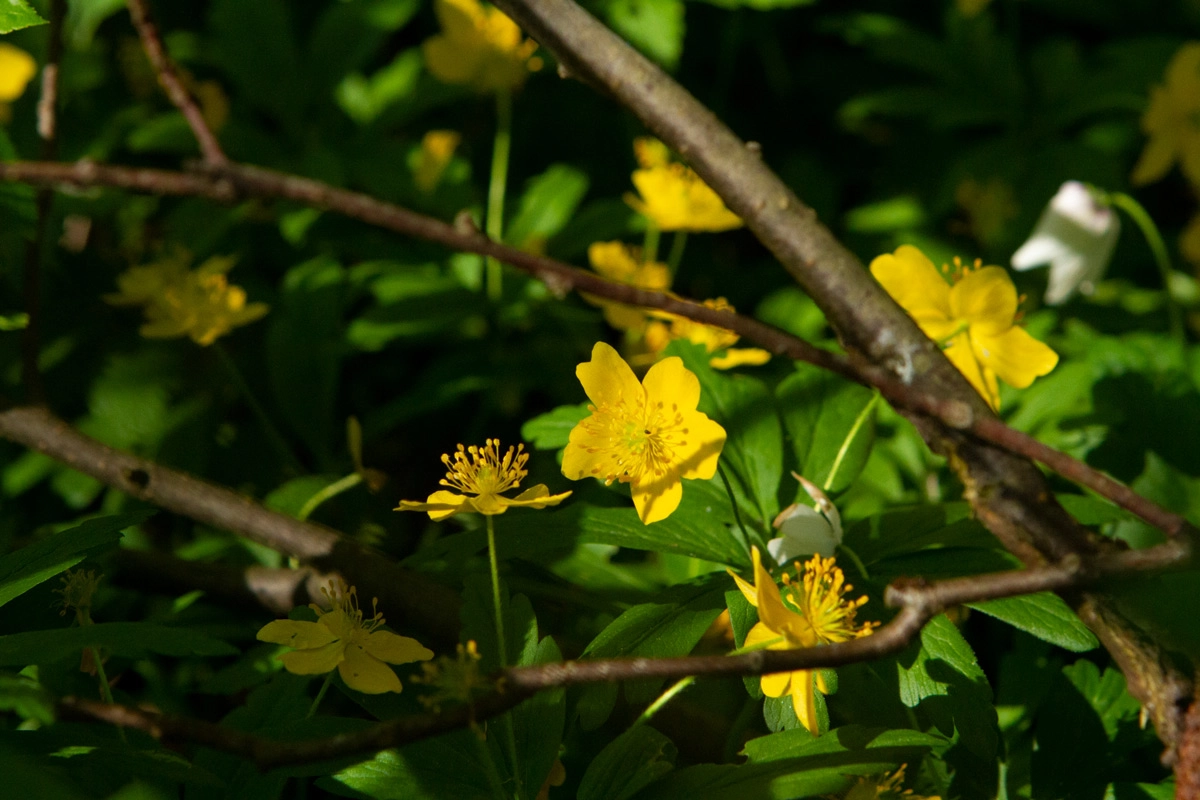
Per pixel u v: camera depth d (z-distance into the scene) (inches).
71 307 33.6
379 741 26.1
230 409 33.5
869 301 27.5
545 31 27.8
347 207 26.6
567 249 33.5
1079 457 30.7
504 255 26.7
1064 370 31.2
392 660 27.8
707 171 27.7
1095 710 28.5
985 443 27.1
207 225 33.9
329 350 32.5
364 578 29.2
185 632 26.9
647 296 26.8
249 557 31.1
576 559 30.1
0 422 29.8
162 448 32.9
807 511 28.3
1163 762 26.9
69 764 27.3
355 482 30.8
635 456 27.9
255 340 33.8
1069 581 26.5
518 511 28.8
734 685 29.3
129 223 34.5
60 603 28.3
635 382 28.0
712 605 28.1
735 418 29.1
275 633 27.6
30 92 34.8
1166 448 30.6
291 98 34.5
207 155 26.6
